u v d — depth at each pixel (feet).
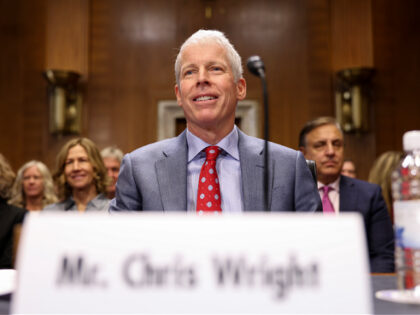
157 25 27.14
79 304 2.74
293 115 26.53
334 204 11.02
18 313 2.74
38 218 2.84
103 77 26.96
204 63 5.70
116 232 2.80
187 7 27.09
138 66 27.04
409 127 26.50
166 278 2.74
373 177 13.20
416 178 4.53
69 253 2.79
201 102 5.62
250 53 26.81
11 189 12.00
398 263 3.91
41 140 26.78
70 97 26.30
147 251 2.77
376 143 26.35
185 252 2.76
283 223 2.80
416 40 27.09
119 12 27.30
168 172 5.65
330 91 26.58
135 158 5.84
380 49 26.91
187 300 2.71
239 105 26.55
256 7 27.02
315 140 11.01
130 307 2.72
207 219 2.80
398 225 3.85
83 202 12.37
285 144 26.40
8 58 27.35
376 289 3.99
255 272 2.74
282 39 26.86
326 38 26.76
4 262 10.30
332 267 2.76
